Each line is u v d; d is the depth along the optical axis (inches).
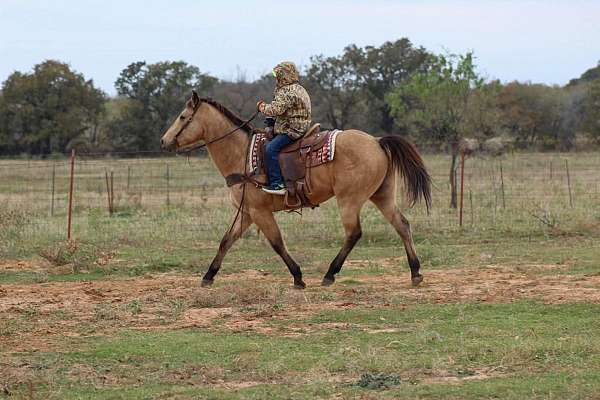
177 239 767.1
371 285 524.1
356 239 511.5
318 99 2416.3
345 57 2412.6
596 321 399.9
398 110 1194.0
